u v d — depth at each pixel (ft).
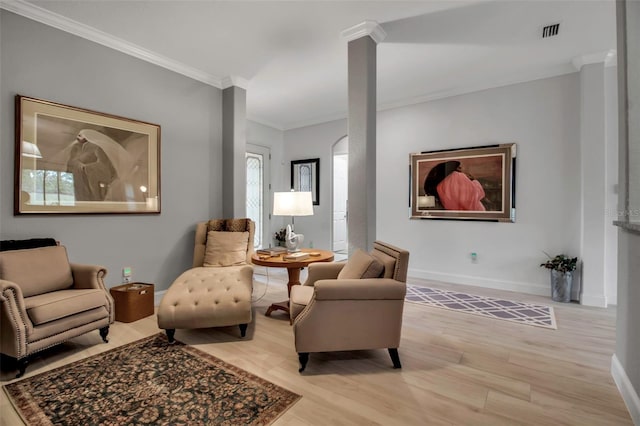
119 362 6.81
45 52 8.51
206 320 7.65
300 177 19.61
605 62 10.82
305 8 8.29
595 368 6.65
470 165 13.66
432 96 14.53
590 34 9.53
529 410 5.26
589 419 5.06
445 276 14.33
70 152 8.96
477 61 11.36
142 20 8.87
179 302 7.77
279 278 14.96
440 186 14.40
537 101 12.31
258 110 17.22
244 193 13.39
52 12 8.42
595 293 10.87
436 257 14.60
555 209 12.03
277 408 5.27
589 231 10.94
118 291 9.24
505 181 12.91
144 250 10.71
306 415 5.11
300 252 10.37
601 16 8.59
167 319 7.54
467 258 13.83
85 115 9.25
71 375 6.29
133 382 6.04
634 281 5.35
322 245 18.78
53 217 8.70
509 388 5.91
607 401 5.53
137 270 10.52
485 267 13.41
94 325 7.45
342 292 6.31
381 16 8.66
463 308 10.55
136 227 10.50
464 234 13.91
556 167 12.00
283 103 16.10
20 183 8.07
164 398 5.55
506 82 12.82
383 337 6.53
